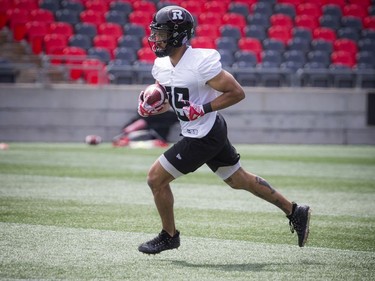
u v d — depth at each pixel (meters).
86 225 19.45
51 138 47.38
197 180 30.17
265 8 62.56
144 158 37.94
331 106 49.50
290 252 16.61
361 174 32.78
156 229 19.11
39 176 29.89
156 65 15.85
